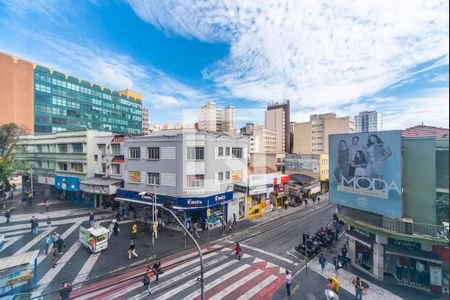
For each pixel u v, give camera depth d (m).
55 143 36.97
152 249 18.73
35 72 60.16
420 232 12.99
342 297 12.88
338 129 62.09
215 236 22.02
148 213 25.66
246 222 26.70
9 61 50.75
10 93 50.81
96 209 30.44
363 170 15.38
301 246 18.80
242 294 12.98
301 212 31.84
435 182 12.97
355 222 15.48
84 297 12.52
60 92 68.88
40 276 14.46
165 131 28.19
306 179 43.03
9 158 35.38
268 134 75.12
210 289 13.42
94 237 17.80
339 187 16.89
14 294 11.93
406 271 14.04
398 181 13.57
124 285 13.74
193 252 18.52
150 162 25.50
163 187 24.44
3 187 35.22
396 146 13.73
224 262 16.86
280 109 84.31
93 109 82.88
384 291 13.30
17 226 23.61
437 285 12.80
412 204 13.62
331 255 18.39
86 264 16.08
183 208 22.20
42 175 38.59
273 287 13.73
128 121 101.62
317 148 67.94
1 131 34.84
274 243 20.56
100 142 32.16
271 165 38.50
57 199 36.31
